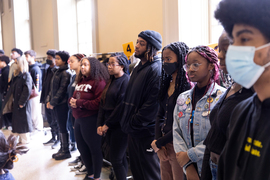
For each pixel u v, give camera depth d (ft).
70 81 11.24
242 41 1.97
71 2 18.76
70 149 12.45
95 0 14.73
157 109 6.16
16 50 17.58
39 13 21.44
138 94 6.31
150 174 6.31
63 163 10.86
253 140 2.08
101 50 14.75
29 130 13.61
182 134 4.63
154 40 6.30
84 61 8.45
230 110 2.99
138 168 6.64
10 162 5.05
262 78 1.96
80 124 8.23
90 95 8.30
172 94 5.31
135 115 6.19
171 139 4.93
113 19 13.48
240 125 2.29
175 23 9.47
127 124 6.42
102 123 7.84
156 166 6.37
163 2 9.93
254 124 2.09
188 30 9.45
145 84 6.27
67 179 9.27
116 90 7.59
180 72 5.16
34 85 13.66
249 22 1.89
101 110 7.86
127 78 7.82
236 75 1.99
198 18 9.50
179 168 5.19
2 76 16.70
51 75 13.23
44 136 15.56
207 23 9.53
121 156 7.39
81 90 8.42
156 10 10.62
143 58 6.53
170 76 5.59
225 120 2.99
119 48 13.24
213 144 3.16
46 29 20.56
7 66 16.90
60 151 11.62
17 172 9.99
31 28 23.00
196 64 4.31
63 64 11.54
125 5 12.50
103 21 14.33
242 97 2.99
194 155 4.07
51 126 13.56
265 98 2.01
